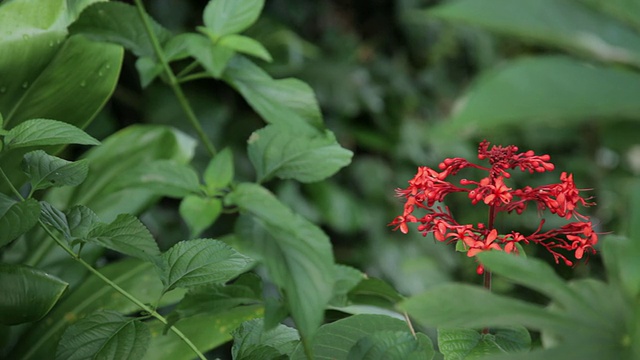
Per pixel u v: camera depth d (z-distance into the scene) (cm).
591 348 81
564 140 325
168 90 223
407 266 268
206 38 111
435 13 73
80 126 127
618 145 75
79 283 130
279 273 90
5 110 120
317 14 276
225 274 101
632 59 73
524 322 82
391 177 280
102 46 123
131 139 142
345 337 101
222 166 107
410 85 304
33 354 123
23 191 148
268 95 110
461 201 298
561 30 73
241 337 106
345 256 263
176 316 95
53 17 119
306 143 105
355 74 268
